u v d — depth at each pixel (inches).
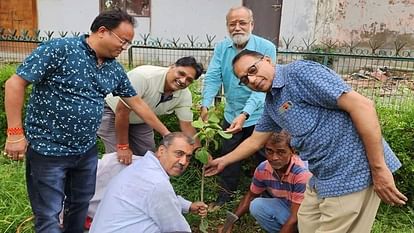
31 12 472.1
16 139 104.1
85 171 119.3
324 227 103.0
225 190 159.9
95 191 134.9
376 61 278.8
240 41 144.9
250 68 97.5
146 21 455.2
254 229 148.9
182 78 132.7
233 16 144.6
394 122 160.4
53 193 112.7
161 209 107.3
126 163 139.6
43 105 106.8
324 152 97.2
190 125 149.6
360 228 100.1
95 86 110.0
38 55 101.4
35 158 111.1
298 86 95.1
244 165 167.0
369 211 98.9
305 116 95.8
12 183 164.4
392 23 429.4
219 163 128.0
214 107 151.9
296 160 126.6
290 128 99.7
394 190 92.9
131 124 149.5
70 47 103.6
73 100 106.6
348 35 437.7
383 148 95.4
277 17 436.5
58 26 470.9
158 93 137.6
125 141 138.8
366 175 96.0
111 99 143.0
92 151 119.9
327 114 94.9
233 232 147.2
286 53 214.1
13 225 140.3
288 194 129.0
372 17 431.8
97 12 460.8
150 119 129.0
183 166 111.7
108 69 112.4
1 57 285.9
